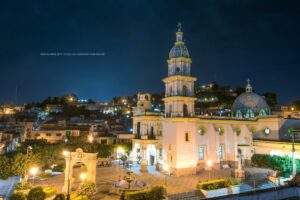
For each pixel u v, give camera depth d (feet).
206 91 512.63
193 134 182.09
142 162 189.78
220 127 199.21
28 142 231.71
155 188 114.32
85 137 267.80
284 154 179.11
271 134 207.10
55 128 287.07
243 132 208.64
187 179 163.53
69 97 640.58
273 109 373.81
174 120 177.58
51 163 196.44
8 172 151.23
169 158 181.78
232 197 95.91
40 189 112.47
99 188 145.18
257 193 99.96
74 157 134.51
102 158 223.30
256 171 159.74
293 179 116.57
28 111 527.40
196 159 181.37
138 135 219.00
